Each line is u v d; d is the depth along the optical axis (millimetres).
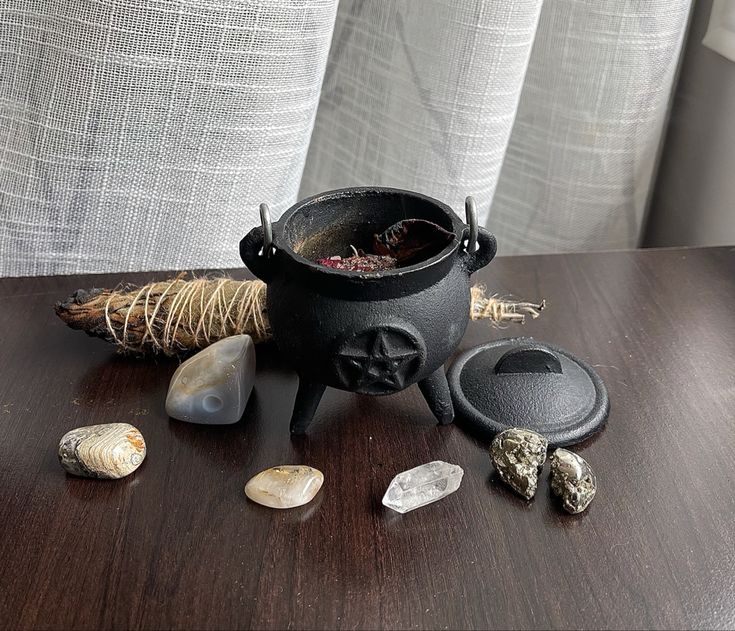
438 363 623
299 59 886
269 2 826
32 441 656
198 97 860
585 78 1077
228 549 569
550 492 623
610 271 915
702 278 903
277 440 669
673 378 745
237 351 686
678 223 1197
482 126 994
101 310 712
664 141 1208
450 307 603
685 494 621
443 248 638
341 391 727
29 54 831
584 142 1118
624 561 565
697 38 1110
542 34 1084
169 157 895
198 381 670
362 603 533
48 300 829
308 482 605
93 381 725
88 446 612
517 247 1250
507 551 572
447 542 579
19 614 515
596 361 764
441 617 524
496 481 633
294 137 948
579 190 1157
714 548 575
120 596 531
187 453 652
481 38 933
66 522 585
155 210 927
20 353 752
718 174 1090
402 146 1051
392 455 656
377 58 1042
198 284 740
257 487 604
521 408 671
